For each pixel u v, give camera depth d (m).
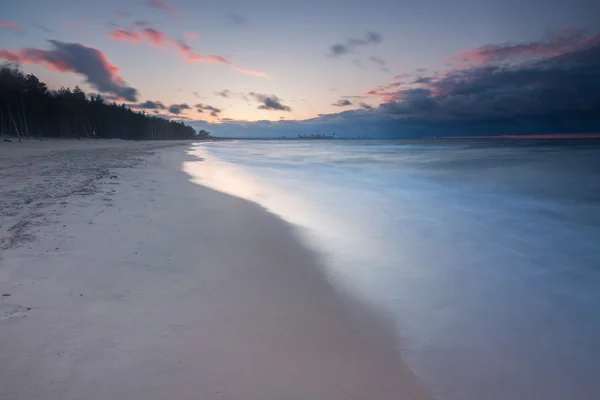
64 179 12.77
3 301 3.90
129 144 73.31
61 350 3.13
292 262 5.86
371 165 28.20
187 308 4.07
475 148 61.25
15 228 6.39
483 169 23.97
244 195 12.03
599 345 4.11
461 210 11.41
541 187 16.23
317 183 17.05
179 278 4.84
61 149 40.09
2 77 59.00
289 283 5.02
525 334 4.29
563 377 3.54
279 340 3.61
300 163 30.81
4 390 2.64
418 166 26.78
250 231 7.41
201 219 8.05
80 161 22.09
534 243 8.02
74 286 4.36
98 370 2.92
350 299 4.71
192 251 5.92
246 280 4.98
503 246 7.77
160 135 150.12
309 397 2.85
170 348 3.30
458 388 3.25
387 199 13.06
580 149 50.72
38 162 20.50
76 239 6.03
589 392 3.35
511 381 3.41
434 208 11.63
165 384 2.82
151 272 4.96
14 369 2.86
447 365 3.56
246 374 3.04
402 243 7.68
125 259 5.34
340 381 3.09
